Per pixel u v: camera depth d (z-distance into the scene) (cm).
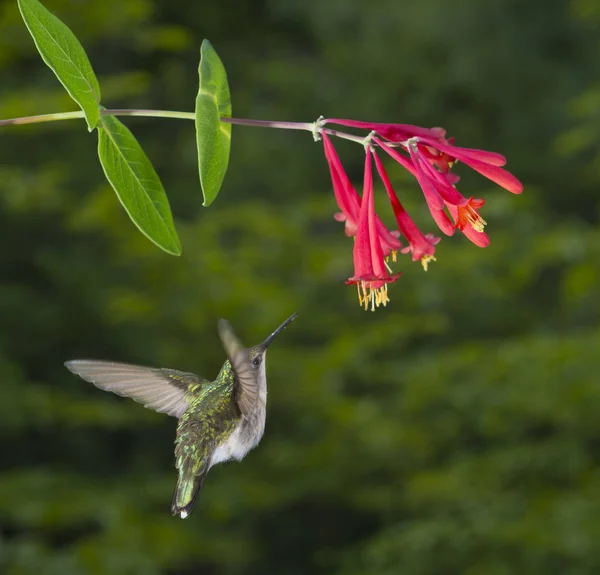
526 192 1650
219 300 1340
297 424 1394
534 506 1219
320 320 1394
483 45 2130
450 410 1348
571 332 1560
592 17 1933
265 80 2052
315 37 2259
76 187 1588
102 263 1481
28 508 1169
